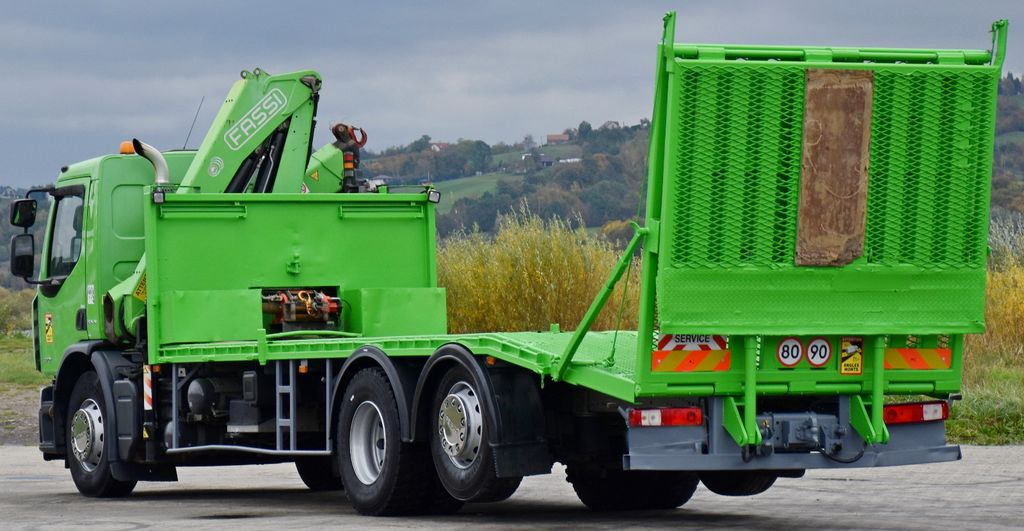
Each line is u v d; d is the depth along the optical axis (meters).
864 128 13.53
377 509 16.31
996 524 15.00
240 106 21.25
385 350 16.42
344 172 22.16
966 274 13.99
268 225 20.23
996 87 13.80
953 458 14.63
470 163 124.81
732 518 16.05
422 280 21.11
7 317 66.75
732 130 13.27
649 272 13.42
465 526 15.14
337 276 20.58
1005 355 32.22
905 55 13.62
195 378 19.39
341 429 16.89
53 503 19.38
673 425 13.77
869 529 14.71
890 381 14.26
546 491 20.00
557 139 119.06
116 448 20.09
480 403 15.07
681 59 13.09
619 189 97.88
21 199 22.20
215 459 20.39
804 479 20.39
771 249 13.47
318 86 21.66
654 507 17.39
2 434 31.58
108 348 20.83
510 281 31.78
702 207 13.29
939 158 13.76
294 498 19.91
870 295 13.80
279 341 18.23
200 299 19.59
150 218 19.61
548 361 14.61
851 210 13.59
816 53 13.38
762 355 13.78
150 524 15.73
